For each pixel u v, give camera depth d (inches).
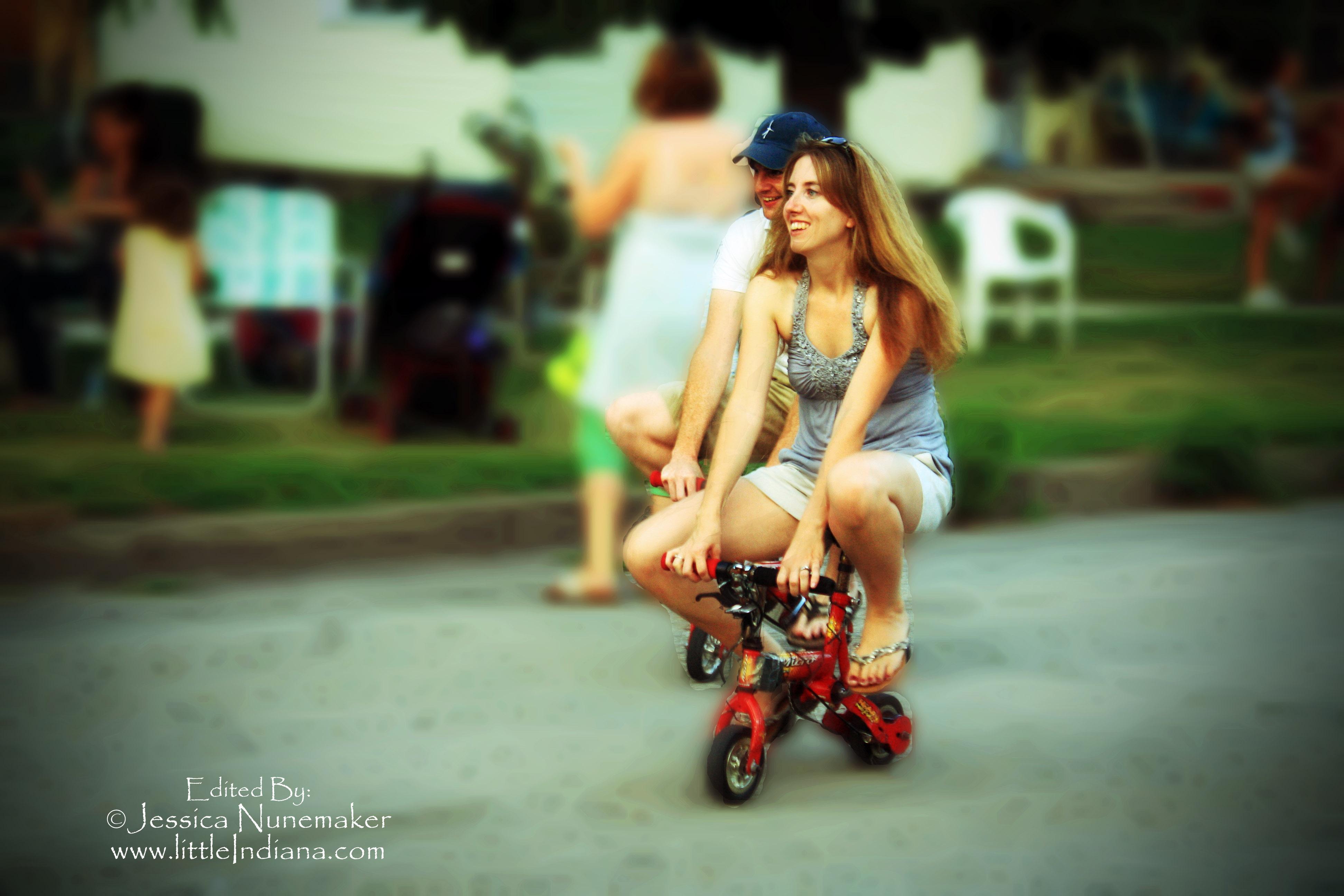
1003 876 139.0
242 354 450.6
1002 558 281.6
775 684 157.9
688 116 247.6
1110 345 538.6
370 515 278.1
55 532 260.5
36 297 417.4
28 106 689.0
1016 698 195.8
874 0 480.7
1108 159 999.6
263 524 270.4
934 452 167.5
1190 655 216.7
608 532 248.2
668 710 191.9
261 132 655.8
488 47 466.9
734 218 248.1
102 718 187.5
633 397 192.5
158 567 263.7
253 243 399.5
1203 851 144.9
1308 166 682.2
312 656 214.5
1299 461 351.9
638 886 137.0
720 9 451.2
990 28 508.4
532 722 186.9
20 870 140.6
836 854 144.2
